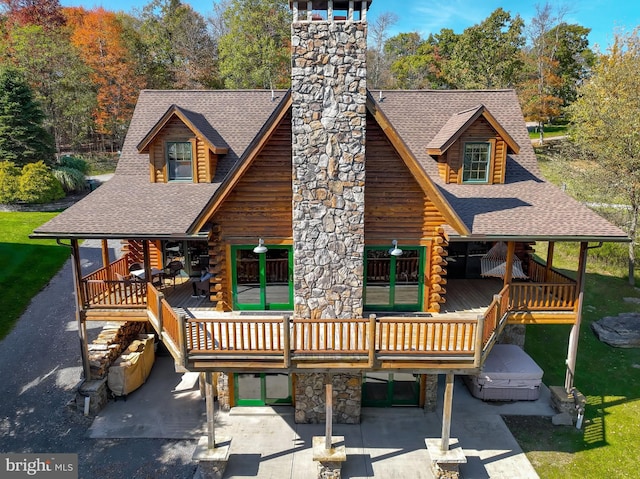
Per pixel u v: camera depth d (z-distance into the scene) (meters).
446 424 11.38
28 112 35.59
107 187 15.81
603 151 24.42
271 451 12.47
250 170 12.92
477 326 10.70
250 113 18.05
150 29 54.75
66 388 14.85
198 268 17.06
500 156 15.59
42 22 52.03
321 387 13.30
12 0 53.34
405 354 10.92
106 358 14.35
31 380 15.20
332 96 11.18
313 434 13.16
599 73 29.23
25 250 25.45
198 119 16.48
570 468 11.95
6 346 17.03
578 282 13.62
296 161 11.45
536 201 14.66
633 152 23.31
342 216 11.73
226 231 13.30
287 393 14.33
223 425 13.48
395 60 72.94
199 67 51.81
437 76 60.03
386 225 13.18
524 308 13.86
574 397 13.85
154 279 15.96
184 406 14.38
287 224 13.27
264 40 44.03
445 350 10.98
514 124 17.75
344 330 12.23
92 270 23.73
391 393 14.33
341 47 10.98
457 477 11.45
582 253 13.41
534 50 57.69
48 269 23.77
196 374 16.19
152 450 12.43
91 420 13.58
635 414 14.27
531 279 16.22
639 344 18.72
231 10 48.25
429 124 17.08
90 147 51.88
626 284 24.64
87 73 45.50
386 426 13.52
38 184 33.16
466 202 14.38
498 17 48.22
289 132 12.75
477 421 13.82
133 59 48.69
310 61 11.02
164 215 13.72
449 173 15.60
